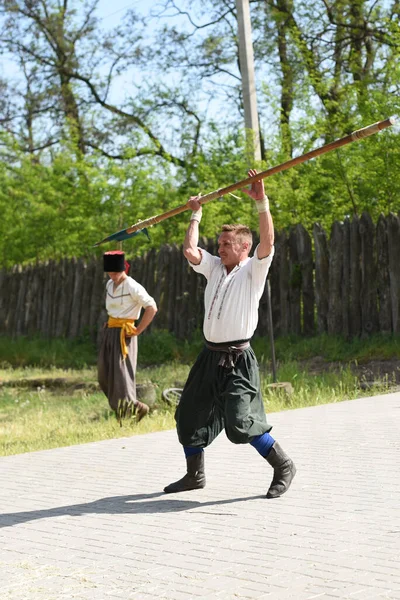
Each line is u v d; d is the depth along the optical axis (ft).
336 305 56.65
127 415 38.47
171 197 80.12
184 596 14.98
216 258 22.75
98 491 23.66
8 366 70.79
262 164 66.64
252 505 20.90
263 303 61.16
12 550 18.45
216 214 75.05
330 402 41.63
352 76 92.02
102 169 80.74
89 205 81.00
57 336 75.15
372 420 32.04
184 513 20.65
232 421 21.27
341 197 71.15
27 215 85.81
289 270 59.88
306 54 82.38
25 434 40.09
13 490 24.41
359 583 14.99
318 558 16.47
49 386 59.21
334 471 23.79
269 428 21.74
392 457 25.14
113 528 19.71
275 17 93.61
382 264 54.60
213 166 77.56
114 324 38.93
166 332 65.57
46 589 15.83
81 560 17.43
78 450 30.53
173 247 67.67
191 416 22.58
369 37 93.91
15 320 79.66
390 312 54.34
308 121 69.46
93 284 72.84
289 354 56.03
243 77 62.85
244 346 22.04
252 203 69.41
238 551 17.29
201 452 22.94
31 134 122.31
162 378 53.16
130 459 28.07
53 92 118.32
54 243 85.30
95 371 63.26
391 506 19.93
